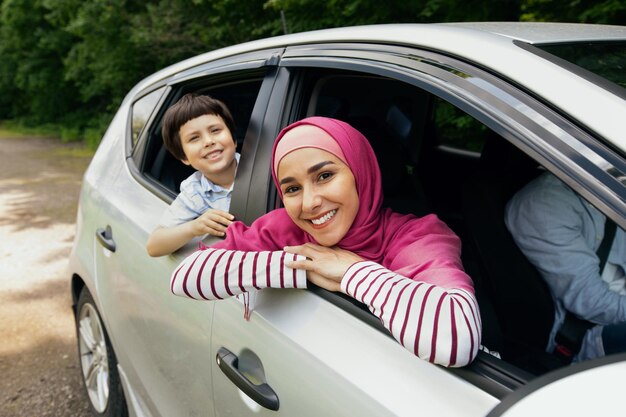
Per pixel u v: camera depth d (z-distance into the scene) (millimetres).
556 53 1003
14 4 15188
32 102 17375
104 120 12836
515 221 1252
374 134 1703
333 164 994
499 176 1347
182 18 8836
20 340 3219
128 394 1956
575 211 1162
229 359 1203
